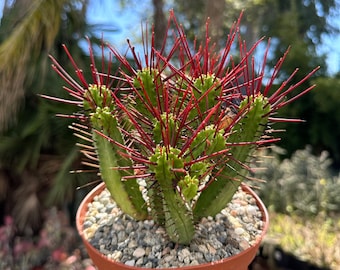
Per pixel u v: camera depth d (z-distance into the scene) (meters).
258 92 0.75
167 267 0.73
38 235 2.50
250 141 0.74
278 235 2.13
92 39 2.54
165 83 0.83
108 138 0.67
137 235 0.81
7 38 2.24
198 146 0.68
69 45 2.46
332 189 2.57
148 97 0.73
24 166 2.46
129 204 0.79
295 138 4.66
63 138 2.44
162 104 0.79
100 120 0.70
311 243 2.10
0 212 2.55
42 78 2.30
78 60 2.40
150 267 0.73
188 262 0.73
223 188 0.77
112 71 2.38
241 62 0.76
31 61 2.30
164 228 0.81
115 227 0.84
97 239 0.82
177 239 0.75
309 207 2.40
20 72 2.17
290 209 2.41
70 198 2.43
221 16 2.87
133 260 0.75
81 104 0.77
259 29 5.52
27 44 2.11
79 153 2.33
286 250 2.04
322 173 2.70
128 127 0.86
